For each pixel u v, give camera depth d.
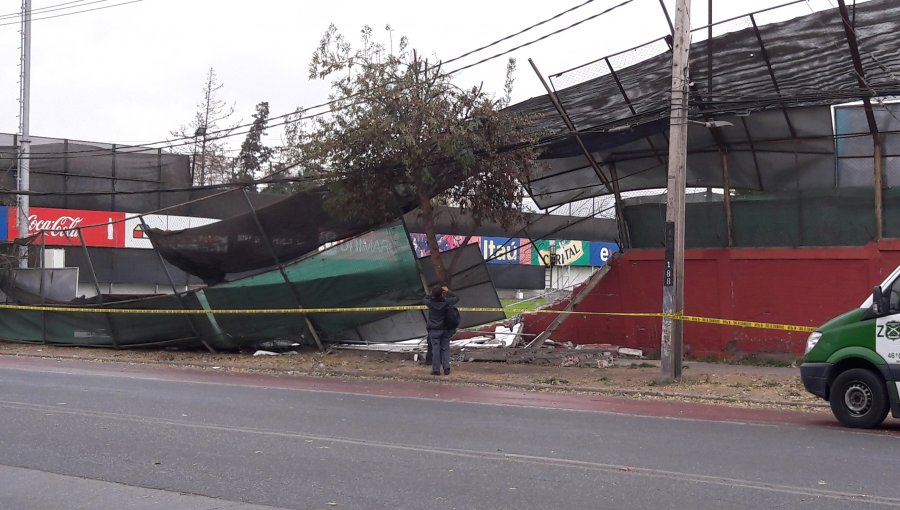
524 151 18.95
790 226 19.08
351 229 20.58
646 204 21.02
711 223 20.09
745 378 16.52
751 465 8.62
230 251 21.41
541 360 19.36
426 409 12.79
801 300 18.80
